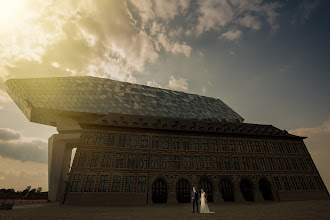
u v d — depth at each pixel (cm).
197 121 4353
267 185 3600
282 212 1557
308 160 4016
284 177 3675
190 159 3406
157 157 3281
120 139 3281
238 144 3825
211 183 3312
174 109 6412
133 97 6034
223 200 3155
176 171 3222
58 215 1456
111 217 1373
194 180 3234
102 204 2669
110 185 2861
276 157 3859
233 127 4328
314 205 2150
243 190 3509
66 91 5138
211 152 3572
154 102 6288
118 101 5600
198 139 3656
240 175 3475
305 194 3559
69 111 4728
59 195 4491
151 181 3045
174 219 1258
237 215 1421
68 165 4888
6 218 1266
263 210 1752
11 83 4853
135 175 3031
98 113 4950
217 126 4238
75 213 1606
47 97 4812
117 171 2992
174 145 3500
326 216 1259
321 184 3762
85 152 3033
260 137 4031
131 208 2122
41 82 5066
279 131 4544
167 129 3531
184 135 3622
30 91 4781
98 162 3002
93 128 3256
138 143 3309
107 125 3284
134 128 3403
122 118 3741
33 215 1434
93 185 2819
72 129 4641
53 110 4628
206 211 1608
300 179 3734
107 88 5800
